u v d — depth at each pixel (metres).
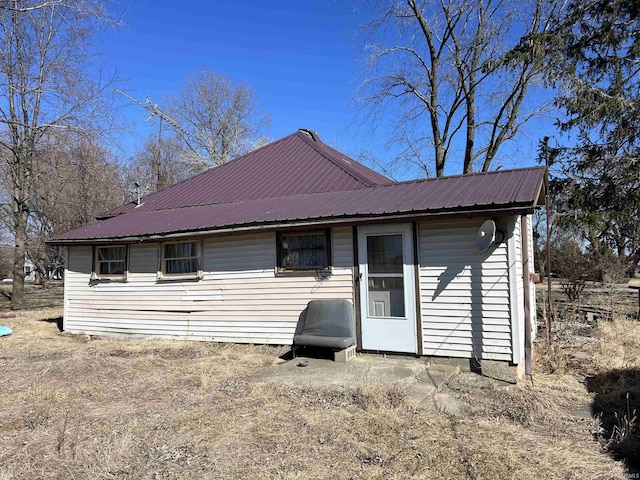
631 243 16.30
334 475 3.52
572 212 15.72
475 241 6.71
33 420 4.80
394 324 7.32
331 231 8.05
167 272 9.96
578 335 10.12
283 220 7.99
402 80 20.48
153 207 12.60
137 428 4.53
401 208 6.95
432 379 6.09
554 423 4.68
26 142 17.36
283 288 8.52
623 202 15.23
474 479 3.43
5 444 4.16
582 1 15.80
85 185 24.67
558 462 3.73
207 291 9.34
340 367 6.76
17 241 17.34
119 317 10.34
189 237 9.35
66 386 6.14
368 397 5.23
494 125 18.94
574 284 14.16
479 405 5.21
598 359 7.50
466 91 19.22
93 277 10.74
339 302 7.68
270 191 11.30
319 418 4.70
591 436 4.33
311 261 8.32
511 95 18.30
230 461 3.77
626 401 5.36
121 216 12.21
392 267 7.45
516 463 3.70
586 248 16.17
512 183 7.11
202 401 5.39
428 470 3.58
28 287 30.92
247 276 8.91
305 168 12.18
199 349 8.59
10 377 6.64
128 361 7.64
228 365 7.23
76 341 9.99
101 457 3.80
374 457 3.82
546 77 15.98
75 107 14.55
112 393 5.84
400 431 4.35
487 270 6.59
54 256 29.91
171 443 4.14
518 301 6.42
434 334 6.98
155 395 5.71
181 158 31.09
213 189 12.53
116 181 27.12
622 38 15.43
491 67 16.98
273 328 8.61
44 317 14.36
